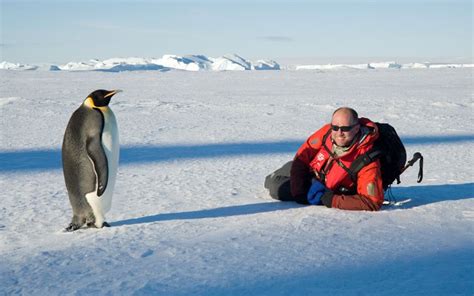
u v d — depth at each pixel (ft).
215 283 9.73
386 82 120.78
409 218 14.51
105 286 9.75
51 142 34.17
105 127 14.08
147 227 14.21
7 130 40.16
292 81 134.21
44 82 135.03
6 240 13.48
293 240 12.49
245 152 29.30
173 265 10.84
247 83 126.31
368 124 15.44
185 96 79.92
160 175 22.74
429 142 32.19
